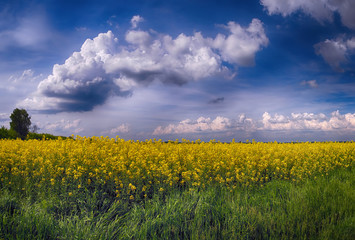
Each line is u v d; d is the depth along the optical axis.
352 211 4.54
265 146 12.55
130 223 4.20
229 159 8.09
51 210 4.73
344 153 10.84
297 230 3.90
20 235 3.50
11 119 31.14
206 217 4.38
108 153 8.13
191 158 7.60
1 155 7.65
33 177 6.35
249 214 4.36
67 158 7.45
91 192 5.64
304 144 14.79
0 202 4.46
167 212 4.39
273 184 6.38
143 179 6.45
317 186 5.74
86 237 3.65
